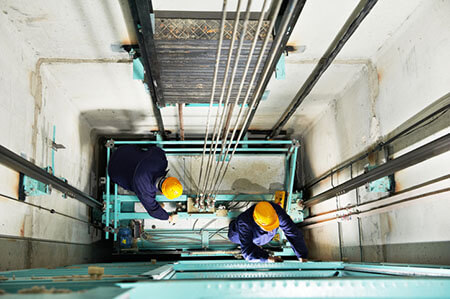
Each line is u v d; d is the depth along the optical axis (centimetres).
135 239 461
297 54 298
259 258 286
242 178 480
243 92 306
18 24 248
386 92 281
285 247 431
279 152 495
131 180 333
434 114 217
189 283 106
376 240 292
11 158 219
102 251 476
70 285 111
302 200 456
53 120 328
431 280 109
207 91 301
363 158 314
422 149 213
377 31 265
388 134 278
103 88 356
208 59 249
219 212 446
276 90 370
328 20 253
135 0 188
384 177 263
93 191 464
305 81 350
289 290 106
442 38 216
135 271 187
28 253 258
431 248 222
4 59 239
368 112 311
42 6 231
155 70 258
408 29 251
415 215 239
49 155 315
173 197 326
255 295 106
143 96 378
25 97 269
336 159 385
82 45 279
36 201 274
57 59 296
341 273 223
